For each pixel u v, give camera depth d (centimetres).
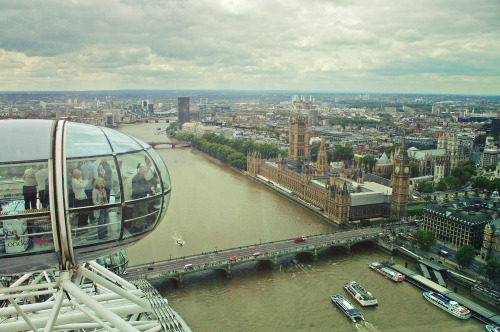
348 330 14438
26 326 4694
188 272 17662
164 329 8431
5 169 3838
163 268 18062
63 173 4006
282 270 19412
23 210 3919
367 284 17925
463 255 18912
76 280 4484
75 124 4556
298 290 17288
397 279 18100
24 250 3969
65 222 4044
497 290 16900
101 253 4450
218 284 17838
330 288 17500
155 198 4784
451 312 15538
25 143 3994
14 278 10512
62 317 4866
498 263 17338
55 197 3975
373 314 15488
